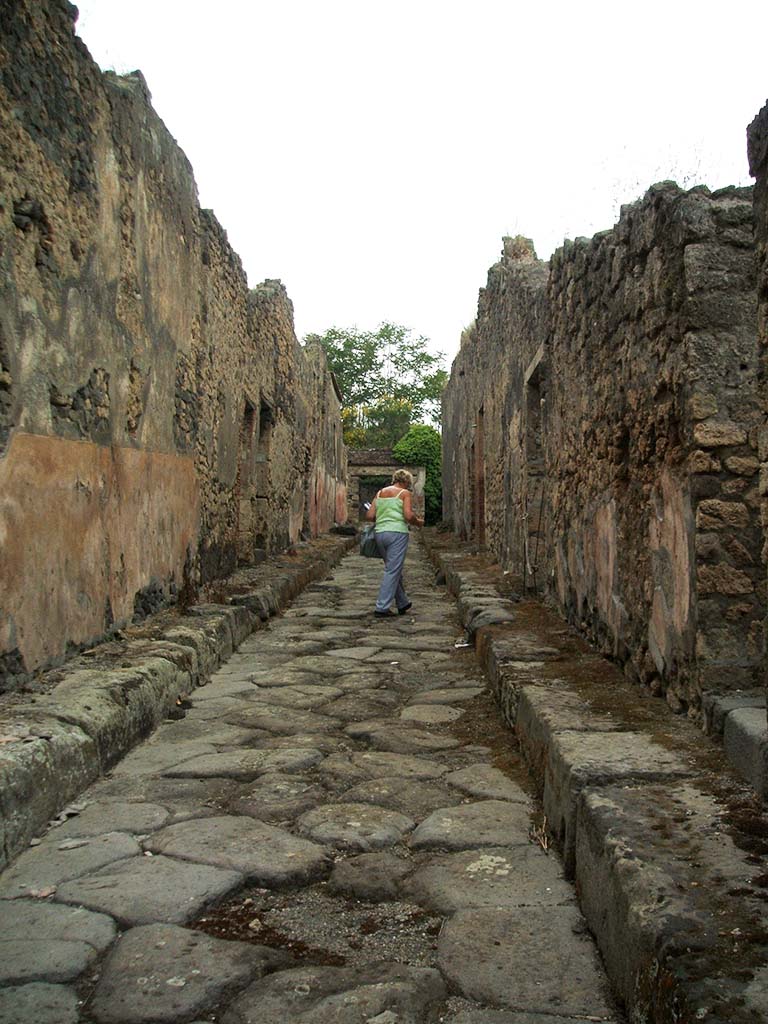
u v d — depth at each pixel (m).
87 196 4.93
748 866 2.03
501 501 10.50
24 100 4.14
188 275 7.28
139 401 5.91
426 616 8.44
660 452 3.75
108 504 5.26
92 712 3.72
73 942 2.29
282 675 5.74
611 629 4.65
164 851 2.87
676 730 3.20
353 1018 1.95
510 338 9.47
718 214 3.40
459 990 2.07
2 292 3.89
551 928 2.36
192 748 4.08
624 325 4.32
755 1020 1.46
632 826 2.28
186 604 6.76
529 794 3.42
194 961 2.20
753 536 3.28
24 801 2.92
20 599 4.02
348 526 21.98
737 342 3.35
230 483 9.35
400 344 44.88
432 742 4.20
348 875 2.70
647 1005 1.75
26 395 4.13
